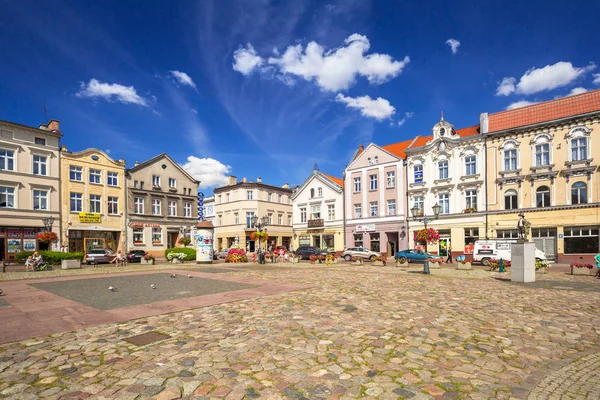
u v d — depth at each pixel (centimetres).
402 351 579
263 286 1374
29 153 3266
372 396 420
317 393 428
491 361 535
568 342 629
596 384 456
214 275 1878
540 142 2955
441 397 417
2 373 494
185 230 4556
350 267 2566
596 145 2706
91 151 3747
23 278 1859
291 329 713
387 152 3934
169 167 4541
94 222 3709
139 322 786
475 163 3303
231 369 503
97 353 576
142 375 483
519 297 1098
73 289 1356
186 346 608
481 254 2673
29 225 3209
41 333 700
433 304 977
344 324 752
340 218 4403
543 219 2894
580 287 1344
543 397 421
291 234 5678
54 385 452
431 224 3522
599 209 2658
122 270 2359
